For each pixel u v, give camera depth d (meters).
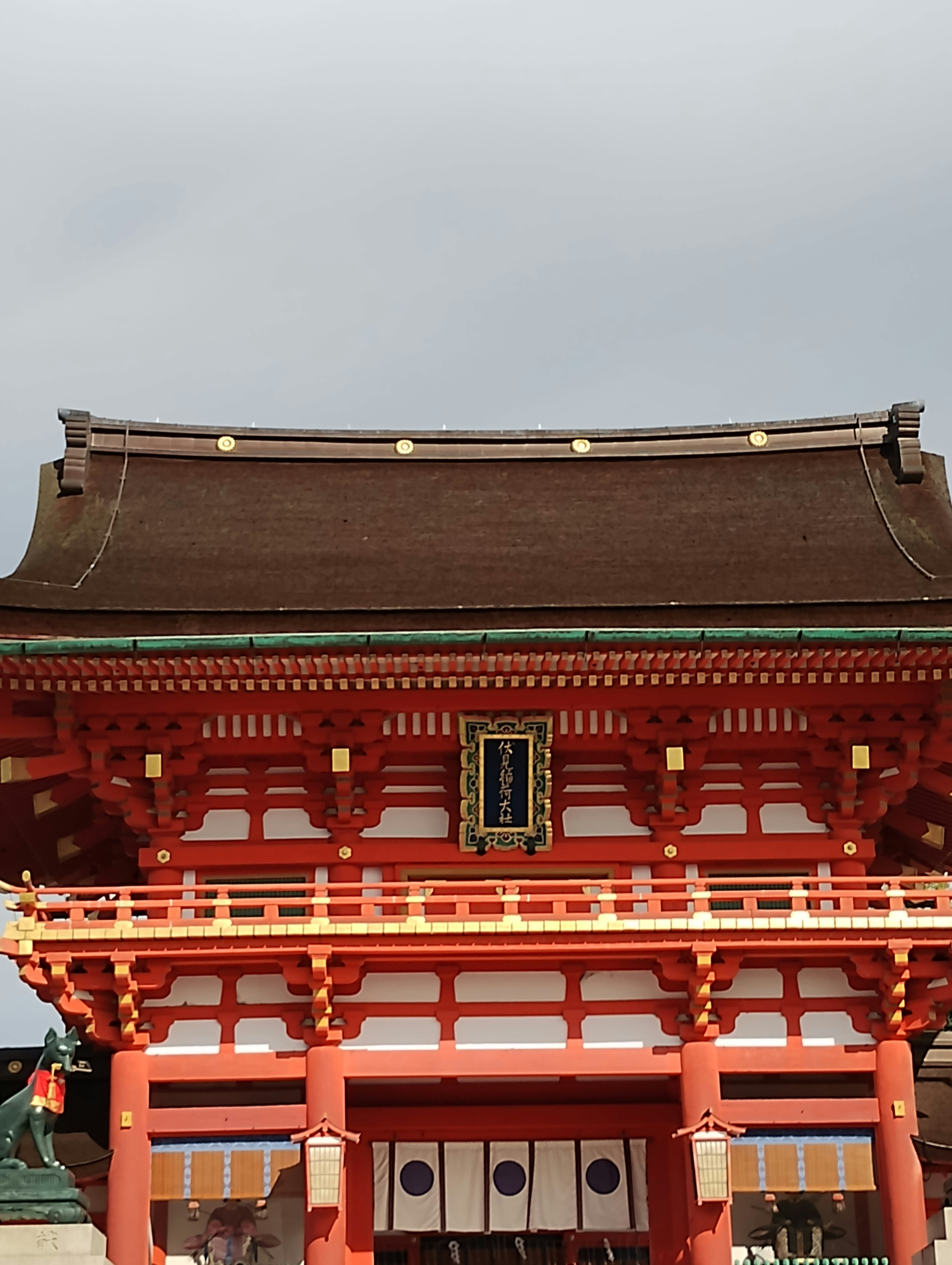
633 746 30.92
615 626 29.88
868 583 32.78
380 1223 30.75
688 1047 29.55
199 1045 29.62
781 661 29.44
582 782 31.42
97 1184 29.98
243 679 29.55
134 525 35.19
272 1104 30.58
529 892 31.03
